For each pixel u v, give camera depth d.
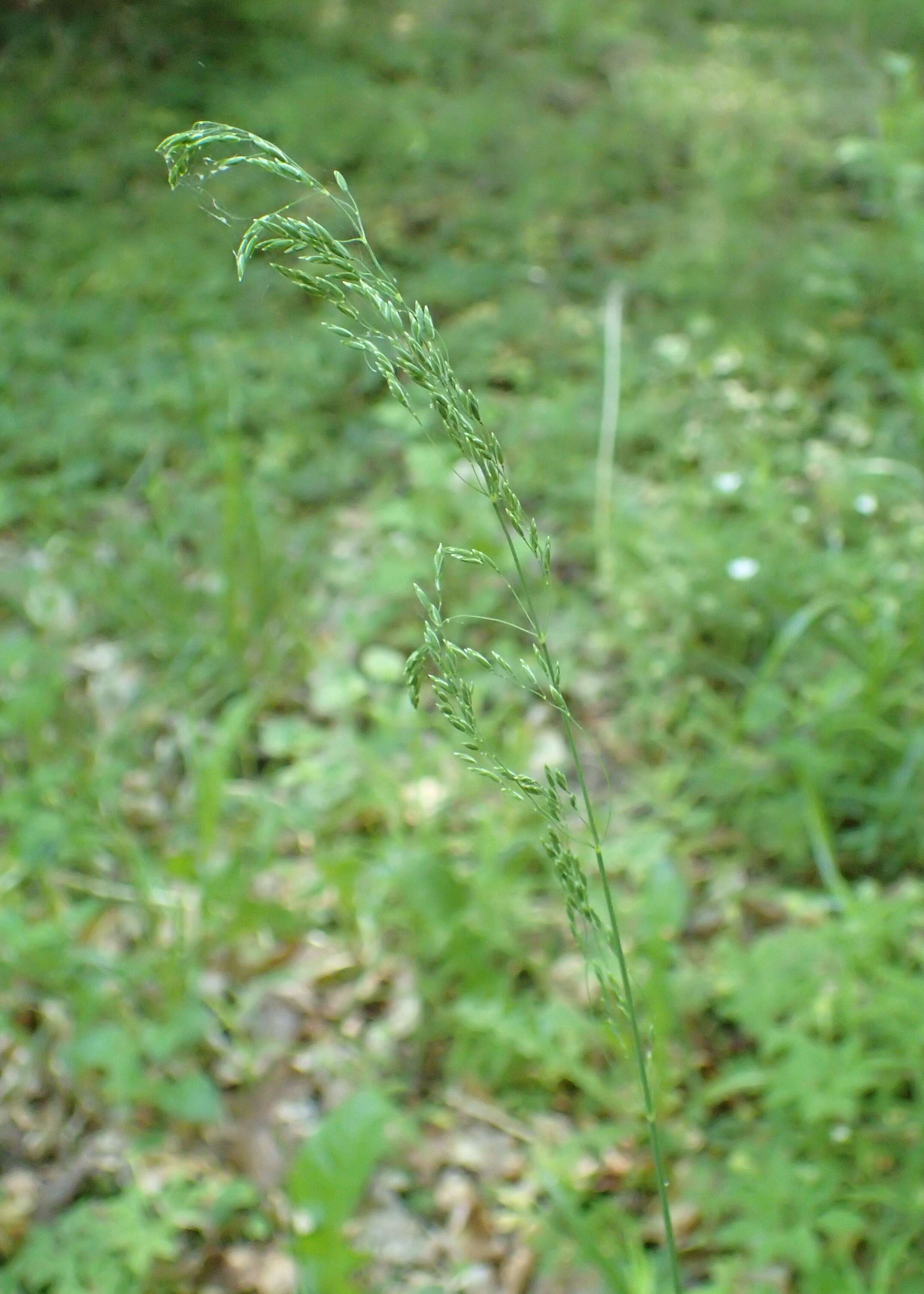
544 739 3.24
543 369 4.62
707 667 3.39
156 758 3.26
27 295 5.05
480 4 7.93
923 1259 2.05
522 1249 2.24
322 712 3.38
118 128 6.13
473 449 1.09
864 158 5.86
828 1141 2.22
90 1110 2.51
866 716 2.99
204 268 5.11
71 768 2.99
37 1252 2.19
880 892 2.81
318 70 6.82
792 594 3.44
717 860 2.92
